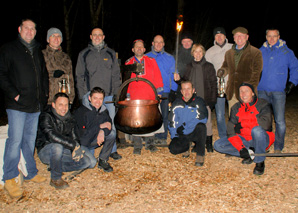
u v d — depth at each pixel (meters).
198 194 3.18
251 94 3.72
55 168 3.25
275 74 4.05
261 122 3.70
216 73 4.55
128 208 2.95
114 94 4.00
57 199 3.11
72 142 3.26
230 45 4.46
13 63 3.01
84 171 3.76
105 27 9.26
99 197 3.15
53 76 3.64
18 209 2.94
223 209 2.89
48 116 3.29
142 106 3.05
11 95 2.98
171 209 2.91
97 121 3.66
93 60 3.84
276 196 3.09
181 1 8.58
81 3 10.65
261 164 3.58
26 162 3.38
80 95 3.89
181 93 4.20
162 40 4.33
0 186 3.31
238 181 3.44
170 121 4.04
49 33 3.63
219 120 4.60
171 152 4.03
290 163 3.85
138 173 3.71
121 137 4.58
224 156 4.20
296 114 7.07
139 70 3.59
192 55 4.25
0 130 3.38
